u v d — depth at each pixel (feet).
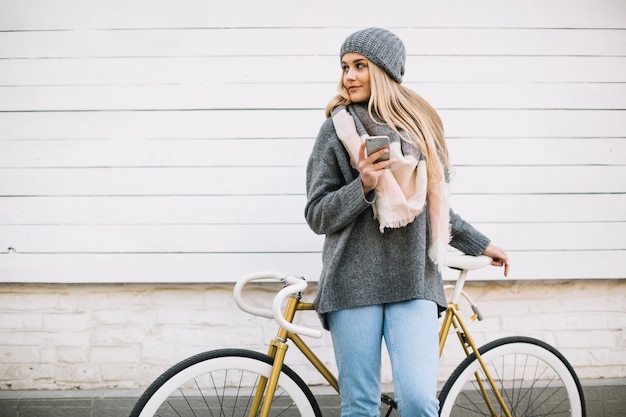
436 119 6.24
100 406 8.05
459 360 8.61
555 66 8.50
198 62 8.31
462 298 8.62
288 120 8.33
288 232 8.31
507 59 8.46
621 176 8.55
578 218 8.50
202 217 8.28
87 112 8.28
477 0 8.43
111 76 8.29
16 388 8.34
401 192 5.47
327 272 5.67
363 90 5.91
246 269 8.28
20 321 8.37
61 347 8.38
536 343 7.29
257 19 8.32
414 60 8.40
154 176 8.28
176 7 8.29
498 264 6.96
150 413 5.77
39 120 8.26
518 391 8.54
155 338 8.42
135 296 8.45
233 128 8.32
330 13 8.33
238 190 8.30
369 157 5.09
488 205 8.45
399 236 5.64
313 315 8.44
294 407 8.19
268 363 6.13
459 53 8.43
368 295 5.56
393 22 8.38
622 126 8.56
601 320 8.72
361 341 5.58
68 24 8.27
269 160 8.32
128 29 8.29
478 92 8.44
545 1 8.48
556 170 8.50
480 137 8.45
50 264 8.21
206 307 8.45
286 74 8.33
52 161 8.25
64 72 8.27
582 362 8.70
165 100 8.30
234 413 8.23
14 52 8.25
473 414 8.46
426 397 5.30
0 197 8.22
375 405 5.68
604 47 8.54
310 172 5.92
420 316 5.58
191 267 8.25
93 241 8.24
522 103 8.48
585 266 8.48
